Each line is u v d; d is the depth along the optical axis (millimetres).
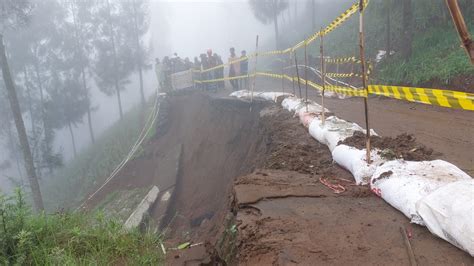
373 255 2951
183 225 13055
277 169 5402
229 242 3664
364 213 3686
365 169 4457
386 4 15891
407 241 3078
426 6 16078
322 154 5996
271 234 3324
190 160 17328
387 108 10469
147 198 15227
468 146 5922
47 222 4840
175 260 4820
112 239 4777
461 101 3137
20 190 4809
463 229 2816
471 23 13945
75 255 4402
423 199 3283
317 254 2992
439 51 13406
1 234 4215
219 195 13305
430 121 8188
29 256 4117
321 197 4137
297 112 8992
